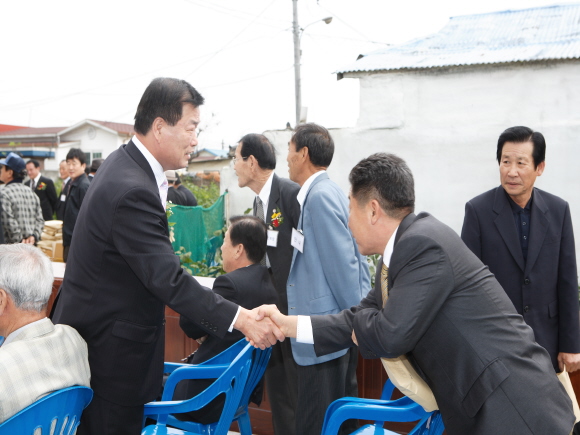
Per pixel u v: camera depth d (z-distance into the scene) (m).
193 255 7.00
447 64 7.16
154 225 1.77
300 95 17.50
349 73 7.70
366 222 1.64
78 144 31.06
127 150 1.88
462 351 1.47
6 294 1.55
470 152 7.26
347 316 1.90
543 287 2.23
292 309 2.54
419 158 7.52
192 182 15.84
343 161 7.92
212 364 2.25
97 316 1.76
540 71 6.87
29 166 7.59
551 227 2.24
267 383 2.87
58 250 7.05
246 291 2.38
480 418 1.44
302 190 2.55
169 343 3.29
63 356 1.58
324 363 2.46
